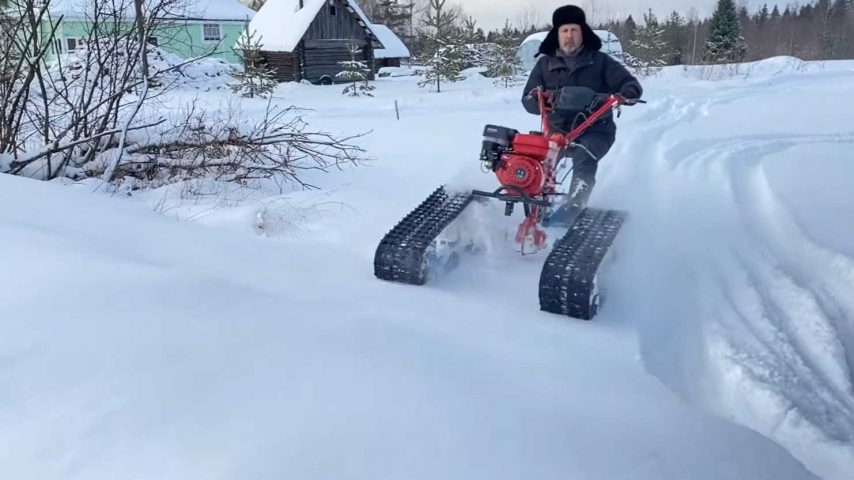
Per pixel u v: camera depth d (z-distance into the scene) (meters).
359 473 1.92
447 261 4.34
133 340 2.57
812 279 4.25
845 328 3.73
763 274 4.27
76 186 6.12
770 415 2.86
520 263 4.51
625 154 7.61
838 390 3.10
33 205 4.37
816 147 7.83
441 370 2.66
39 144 7.29
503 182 4.42
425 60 21.67
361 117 11.95
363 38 27.64
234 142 6.91
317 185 6.70
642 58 24.75
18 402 2.17
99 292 2.98
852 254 4.41
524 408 2.45
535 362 2.99
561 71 5.07
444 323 3.38
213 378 2.35
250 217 5.25
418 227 4.23
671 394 2.84
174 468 1.89
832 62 25.98
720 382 3.13
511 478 1.99
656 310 3.78
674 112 11.66
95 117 7.09
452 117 11.55
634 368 3.06
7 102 6.52
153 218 4.80
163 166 6.83
